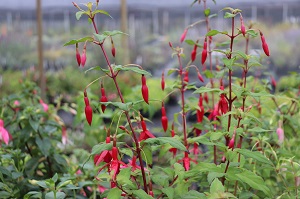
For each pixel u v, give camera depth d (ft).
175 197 6.17
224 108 6.54
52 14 41.22
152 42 39.78
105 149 5.47
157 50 38.22
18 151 8.41
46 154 8.56
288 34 34.86
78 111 11.62
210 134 6.37
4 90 28.86
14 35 40.57
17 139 9.11
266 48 6.22
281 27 35.94
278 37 34.86
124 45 32.60
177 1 39.42
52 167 8.95
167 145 7.14
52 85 28.32
